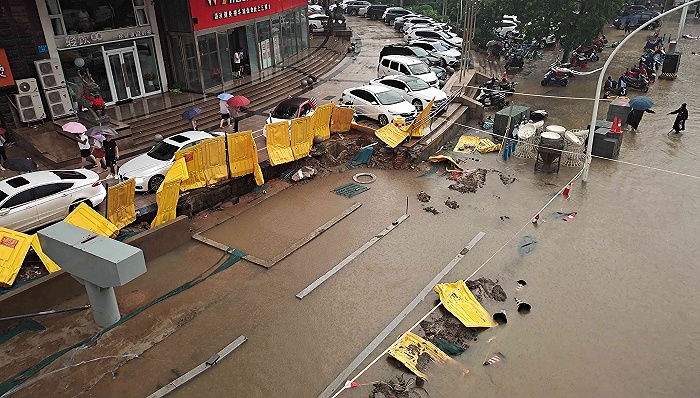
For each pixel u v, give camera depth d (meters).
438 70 30.67
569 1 33.97
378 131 20.91
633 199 18.08
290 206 17.91
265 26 30.52
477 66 34.38
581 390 10.38
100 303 9.91
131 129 21.39
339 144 21.66
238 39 29.44
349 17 57.09
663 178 19.62
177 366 10.97
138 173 16.66
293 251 15.07
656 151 22.20
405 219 16.89
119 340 11.70
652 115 26.67
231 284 13.66
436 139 22.31
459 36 42.59
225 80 27.64
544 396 10.26
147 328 12.05
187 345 11.55
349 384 10.41
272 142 19.31
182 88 26.41
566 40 34.78
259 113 24.81
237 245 15.48
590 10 34.03
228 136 17.50
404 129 21.25
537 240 15.65
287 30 33.59
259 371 10.85
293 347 11.48
